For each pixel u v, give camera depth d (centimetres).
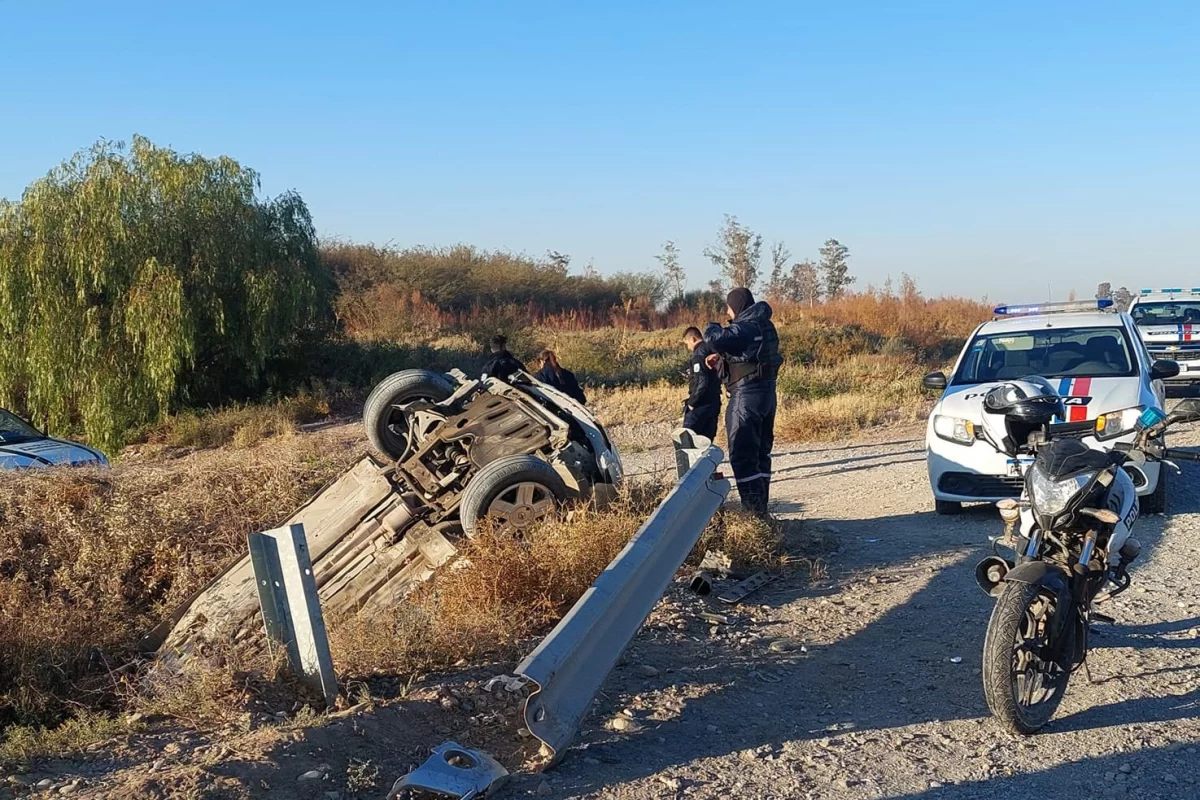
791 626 650
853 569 784
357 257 4666
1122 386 909
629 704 521
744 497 862
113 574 858
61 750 461
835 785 431
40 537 898
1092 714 496
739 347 849
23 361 2225
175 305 2159
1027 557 494
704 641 616
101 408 2158
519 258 4897
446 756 430
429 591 665
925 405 1923
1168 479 1049
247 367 2378
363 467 835
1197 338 1755
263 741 439
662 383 2366
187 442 2136
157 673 633
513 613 602
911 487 1166
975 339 1070
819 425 1747
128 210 2238
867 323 3319
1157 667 550
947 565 779
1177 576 712
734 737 482
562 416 860
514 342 2911
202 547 895
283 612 531
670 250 5184
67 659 690
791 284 5322
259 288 2291
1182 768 437
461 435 805
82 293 2184
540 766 445
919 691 536
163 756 443
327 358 2561
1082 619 495
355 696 521
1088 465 482
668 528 574
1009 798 417
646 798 420
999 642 455
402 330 3431
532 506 732
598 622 486
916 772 442
